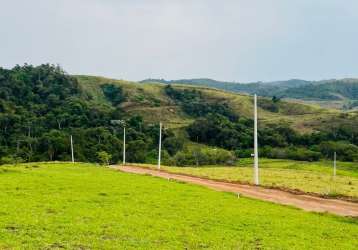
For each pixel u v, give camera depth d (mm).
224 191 56188
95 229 28297
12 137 166750
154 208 37688
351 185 77125
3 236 24938
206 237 28656
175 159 160250
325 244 30016
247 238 29469
